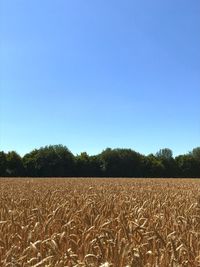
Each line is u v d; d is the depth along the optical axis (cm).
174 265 570
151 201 1445
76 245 654
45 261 563
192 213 1166
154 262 593
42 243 647
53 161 11875
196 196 1906
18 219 955
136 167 12425
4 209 1109
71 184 3738
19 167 11688
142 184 3869
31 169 11769
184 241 692
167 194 2020
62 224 820
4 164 11556
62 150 12056
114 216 973
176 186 3394
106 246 617
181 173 12525
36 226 777
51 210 1111
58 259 580
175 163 12644
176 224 823
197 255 641
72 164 12031
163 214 1003
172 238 669
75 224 838
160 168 12450
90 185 3484
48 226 775
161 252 621
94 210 995
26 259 612
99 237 636
